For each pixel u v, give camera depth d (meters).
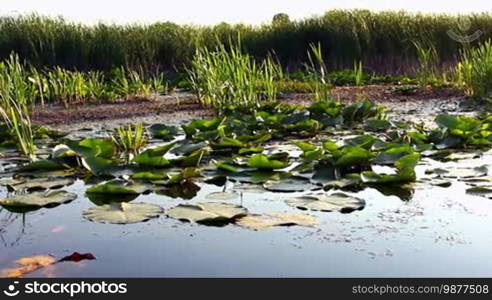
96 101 7.89
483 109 6.21
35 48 10.77
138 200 2.62
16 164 3.56
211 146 3.84
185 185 2.88
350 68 11.82
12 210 2.48
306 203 2.46
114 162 3.22
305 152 3.21
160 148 3.35
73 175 3.17
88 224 2.26
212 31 13.29
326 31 12.18
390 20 12.26
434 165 3.25
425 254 1.91
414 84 9.40
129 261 1.87
